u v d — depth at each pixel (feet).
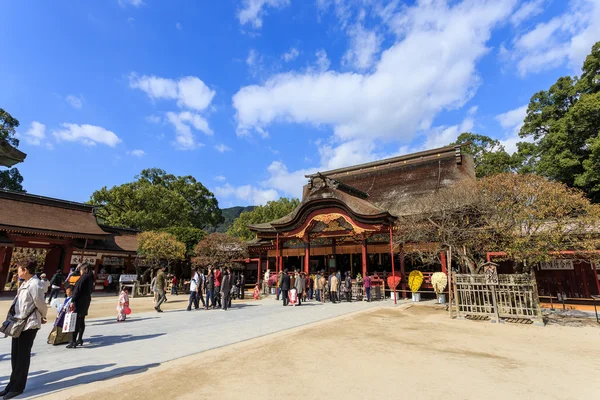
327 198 84.38
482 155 138.72
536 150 112.98
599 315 53.16
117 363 23.86
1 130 146.10
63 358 25.26
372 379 20.92
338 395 18.20
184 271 132.77
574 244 46.03
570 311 59.06
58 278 62.69
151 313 52.75
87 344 30.09
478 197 57.88
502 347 30.71
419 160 115.24
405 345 30.66
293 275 93.20
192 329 37.70
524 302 45.42
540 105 115.85
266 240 112.98
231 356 26.12
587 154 92.22
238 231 200.64
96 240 111.96
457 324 43.37
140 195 165.89
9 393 17.51
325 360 25.13
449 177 102.01
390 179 115.55
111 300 80.59
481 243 57.93
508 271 73.92
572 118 92.07
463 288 49.96
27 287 18.54
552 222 47.26
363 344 30.73
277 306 62.23
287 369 22.77
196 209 226.99
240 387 19.19
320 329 38.09
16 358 17.94
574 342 33.32
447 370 23.07
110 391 18.42
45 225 94.27
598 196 93.20
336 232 86.07
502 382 20.84
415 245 78.02
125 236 127.54
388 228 77.56
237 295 81.30
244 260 121.80
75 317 28.02
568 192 47.67
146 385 19.42
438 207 65.57
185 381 20.15
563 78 107.14
